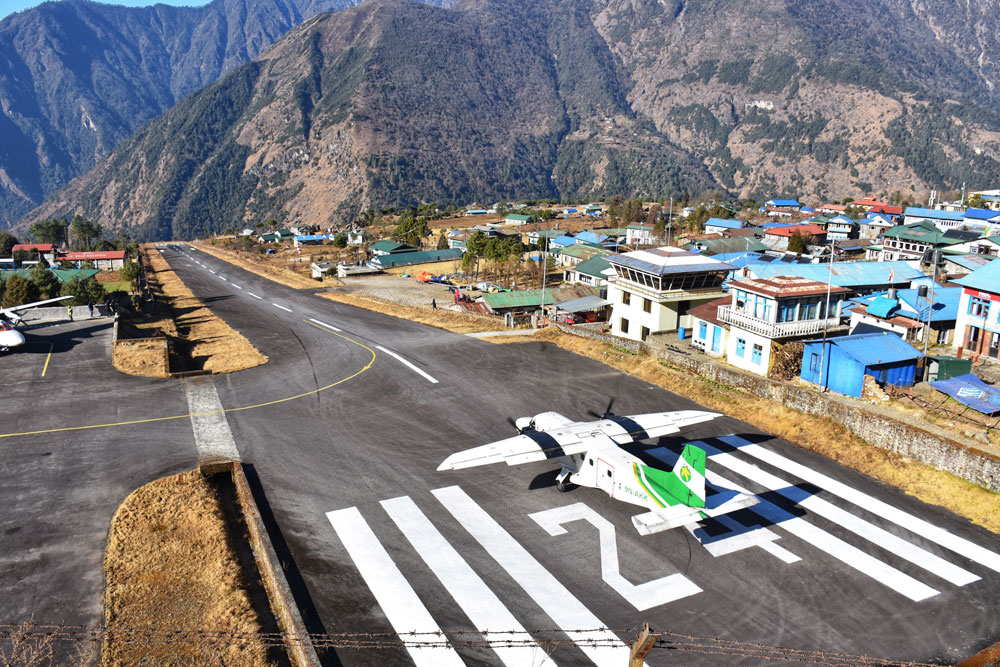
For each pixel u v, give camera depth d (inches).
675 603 891.4
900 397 1626.5
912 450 1279.5
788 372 1870.1
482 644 810.8
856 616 863.1
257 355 2299.5
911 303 2044.8
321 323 3011.8
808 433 1445.6
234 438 1475.1
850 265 2522.1
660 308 2422.5
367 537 1058.7
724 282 2380.7
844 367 1699.1
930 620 853.2
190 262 6594.5
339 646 805.2
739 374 1737.2
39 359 2074.3
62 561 976.3
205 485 1229.7
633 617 863.1
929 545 1025.5
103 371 1966.0
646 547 1030.4
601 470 1129.4
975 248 3563.0
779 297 1871.3
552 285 4143.7
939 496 1167.6
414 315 3142.2
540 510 1152.2
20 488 1210.0
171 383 1894.7
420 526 1094.4
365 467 1325.0
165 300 3991.1
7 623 834.8
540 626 845.8
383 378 1975.9
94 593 900.0
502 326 2758.4
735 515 1123.9
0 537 1039.6
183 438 1467.8
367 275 5128.0
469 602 893.2
